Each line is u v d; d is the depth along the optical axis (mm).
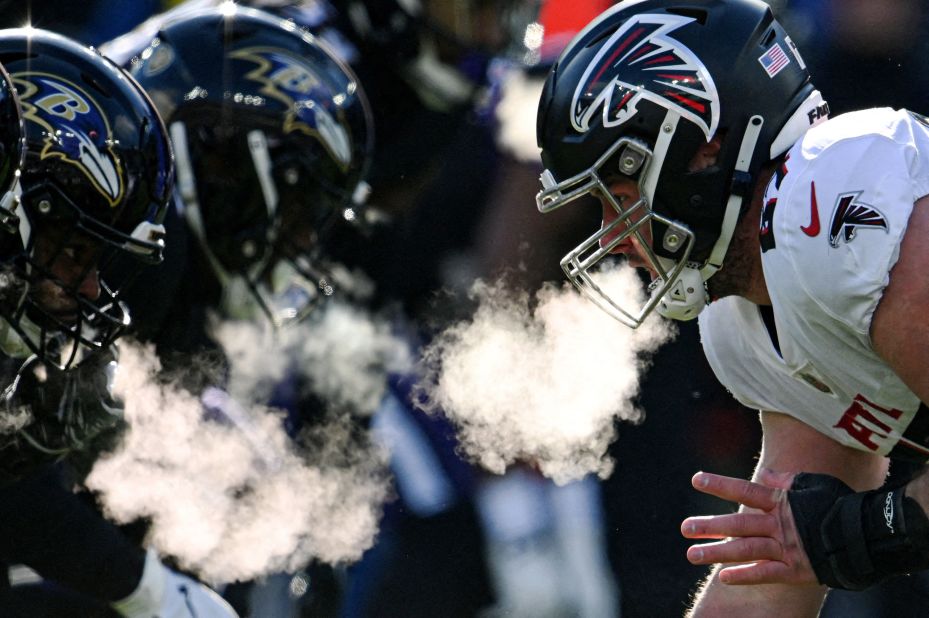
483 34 12930
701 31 8312
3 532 9680
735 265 8492
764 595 9148
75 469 10672
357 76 12859
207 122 10570
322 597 12422
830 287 7602
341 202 11102
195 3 12148
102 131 8688
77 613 10852
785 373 8867
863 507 7941
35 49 8789
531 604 13273
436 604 13195
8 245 8492
